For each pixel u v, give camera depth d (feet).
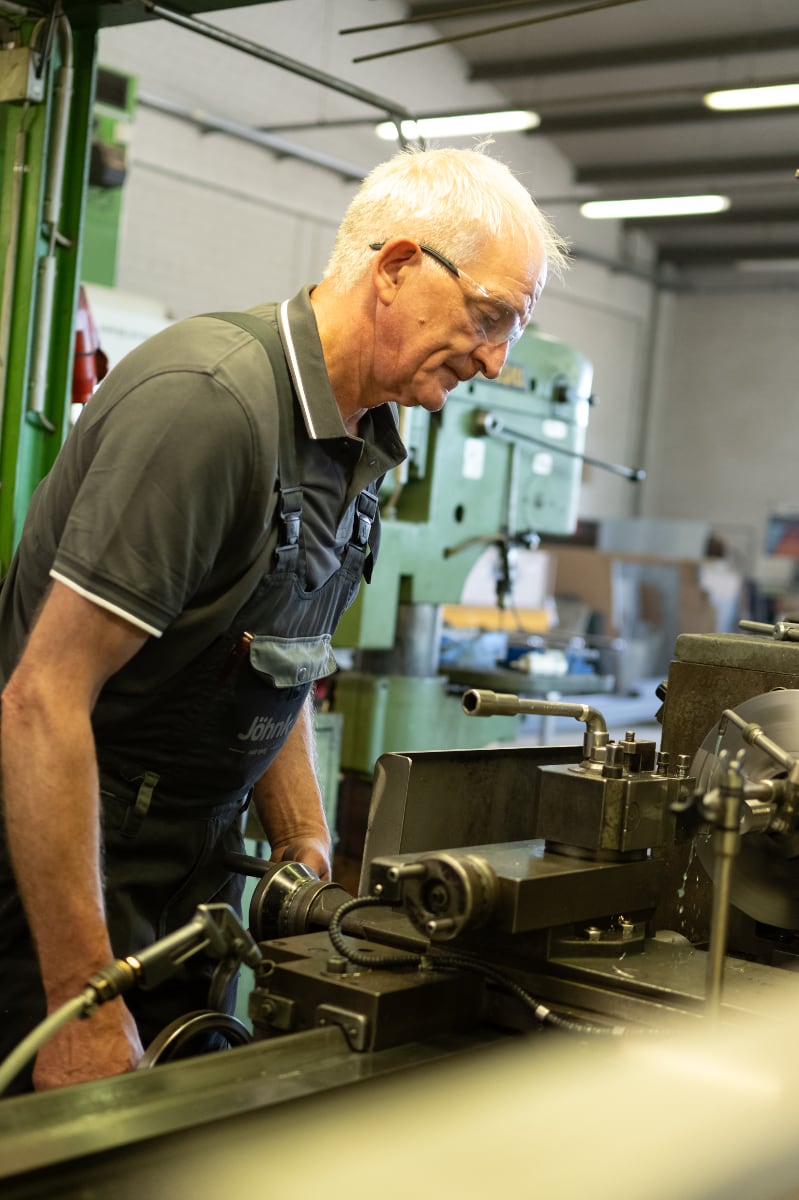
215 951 3.13
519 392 11.02
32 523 4.25
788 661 4.31
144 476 3.66
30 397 7.22
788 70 28.17
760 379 39.99
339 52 27.58
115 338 11.71
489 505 10.96
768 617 34.63
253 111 27.14
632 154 34.19
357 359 4.24
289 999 3.26
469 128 22.47
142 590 3.66
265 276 28.50
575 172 35.42
